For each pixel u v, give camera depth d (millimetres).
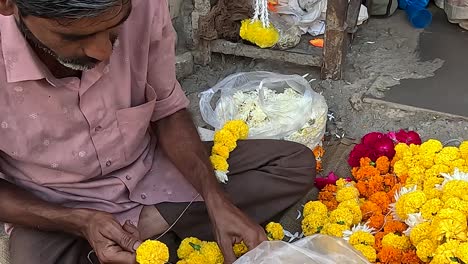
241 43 3023
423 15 3330
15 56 1412
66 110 1546
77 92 1524
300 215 2129
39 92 1493
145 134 1818
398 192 1965
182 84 2992
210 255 1634
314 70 3014
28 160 1604
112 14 1183
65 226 1573
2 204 1599
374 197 1996
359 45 3201
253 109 2291
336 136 2580
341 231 1807
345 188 2006
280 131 2250
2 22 1392
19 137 1559
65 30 1190
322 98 2389
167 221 1772
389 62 3039
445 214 1664
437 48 3160
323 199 2074
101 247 1514
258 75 2473
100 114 1588
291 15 3057
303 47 2998
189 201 1771
